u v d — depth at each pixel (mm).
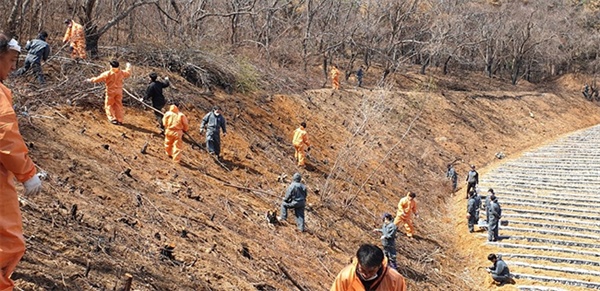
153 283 6613
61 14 17875
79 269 5977
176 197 10547
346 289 4301
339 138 22125
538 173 25938
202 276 7656
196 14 21469
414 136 27781
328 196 16031
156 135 13461
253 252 9930
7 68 3629
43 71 13344
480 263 16406
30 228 6297
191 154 13523
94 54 15766
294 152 18406
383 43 38188
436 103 33562
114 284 6078
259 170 15211
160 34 20250
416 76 39406
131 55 17375
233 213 11430
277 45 28516
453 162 27453
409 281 13492
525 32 48094
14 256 3605
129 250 7191
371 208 17688
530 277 15164
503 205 21047
